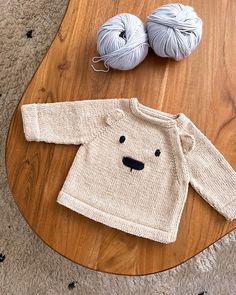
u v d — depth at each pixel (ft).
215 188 2.82
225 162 2.82
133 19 2.71
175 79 2.90
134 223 2.78
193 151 2.83
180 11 2.67
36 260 3.83
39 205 2.81
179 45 2.68
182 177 2.81
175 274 3.85
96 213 2.78
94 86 2.87
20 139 2.83
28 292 3.82
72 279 3.84
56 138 2.79
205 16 2.98
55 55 2.88
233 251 3.86
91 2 2.94
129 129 2.83
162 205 2.82
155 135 2.83
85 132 2.81
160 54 2.78
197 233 2.82
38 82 2.86
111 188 2.82
